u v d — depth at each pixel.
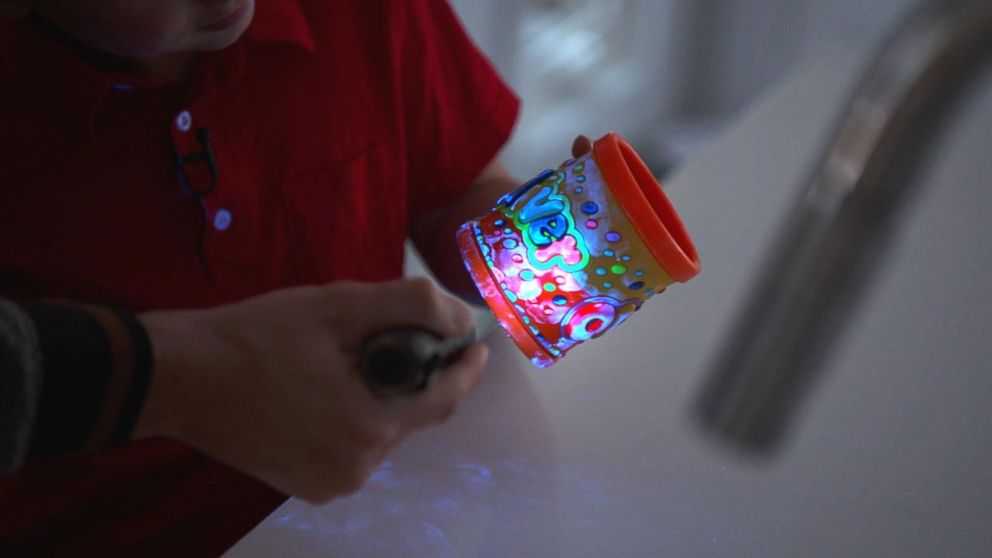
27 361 0.56
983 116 1.13
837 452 0.74
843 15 2.28
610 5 2.36
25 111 0.74
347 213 0.87
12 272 0.76
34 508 0.81
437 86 0.95
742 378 0.45
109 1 0.66
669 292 0.89
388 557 0.67
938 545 0.68
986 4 0.43
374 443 0.62
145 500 0.83
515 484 0.72
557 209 0.66
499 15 1.91
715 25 2.44
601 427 0.76
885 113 0.44
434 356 0.62
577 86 2.32
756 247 0.94
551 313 0.68
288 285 0.86
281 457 0.63
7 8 0.67
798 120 1.14
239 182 0.81
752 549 0.68
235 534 0.84
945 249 0.93
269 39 0.81
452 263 0.98
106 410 0.58
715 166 1.06
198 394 0.61
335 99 0.87
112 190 0.77
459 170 0.98
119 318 0.59
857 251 0.44
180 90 0.78
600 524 0.69
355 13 0.89
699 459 0.74
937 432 0.76
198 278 0.80
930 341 0.83
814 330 0.45
